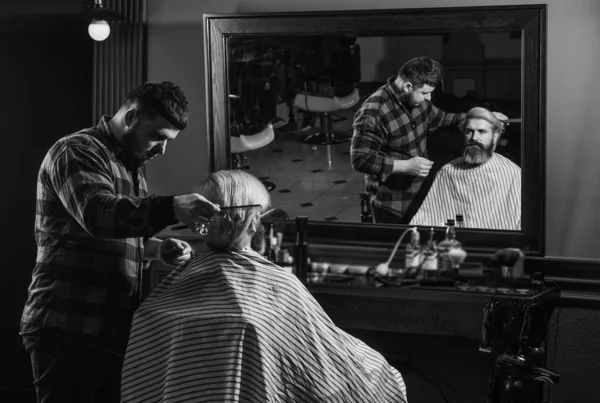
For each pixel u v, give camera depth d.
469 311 2.93
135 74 3.53
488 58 3.08
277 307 2.06
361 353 2.18
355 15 3.19
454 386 3.31
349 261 3.37
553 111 3.12
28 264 3.75
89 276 2.46
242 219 2.14
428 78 3.15
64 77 3.67
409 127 3.21
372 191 3.29
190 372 1.99
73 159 2.33
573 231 3.14
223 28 3.35
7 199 3.75
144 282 3.51
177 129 2.50
